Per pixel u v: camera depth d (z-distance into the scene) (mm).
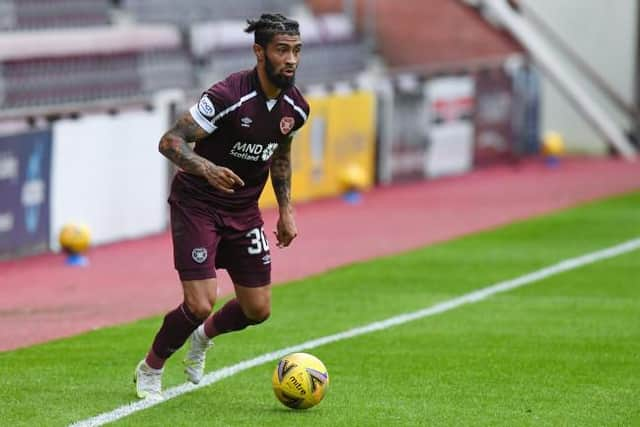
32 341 28031
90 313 31938
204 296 20859
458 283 35938
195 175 20594
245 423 20297
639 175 67312
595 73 78312
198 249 20812
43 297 34375
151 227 47781
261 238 21547
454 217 51750
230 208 21125
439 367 24953
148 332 28859
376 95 61500
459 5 81500
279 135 20891
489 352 26469
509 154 72562
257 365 25031
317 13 82375
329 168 58156
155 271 39156
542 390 23000
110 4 69812
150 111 47250
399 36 81312
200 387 23031
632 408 21672
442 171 66938
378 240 45438
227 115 20297
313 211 53500
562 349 26828
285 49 20109
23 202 41375
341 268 38750
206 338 22328
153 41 68250
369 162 61625
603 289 34938
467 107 68562
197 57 68750
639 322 30094
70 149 43344
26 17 63500
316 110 56688
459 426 20312
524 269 38406
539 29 79375
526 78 73438
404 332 28734
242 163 20859
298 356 21312
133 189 46625
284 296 33844
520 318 30562
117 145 45562
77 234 40062
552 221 49812
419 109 64562
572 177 66250
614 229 47531
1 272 38781
